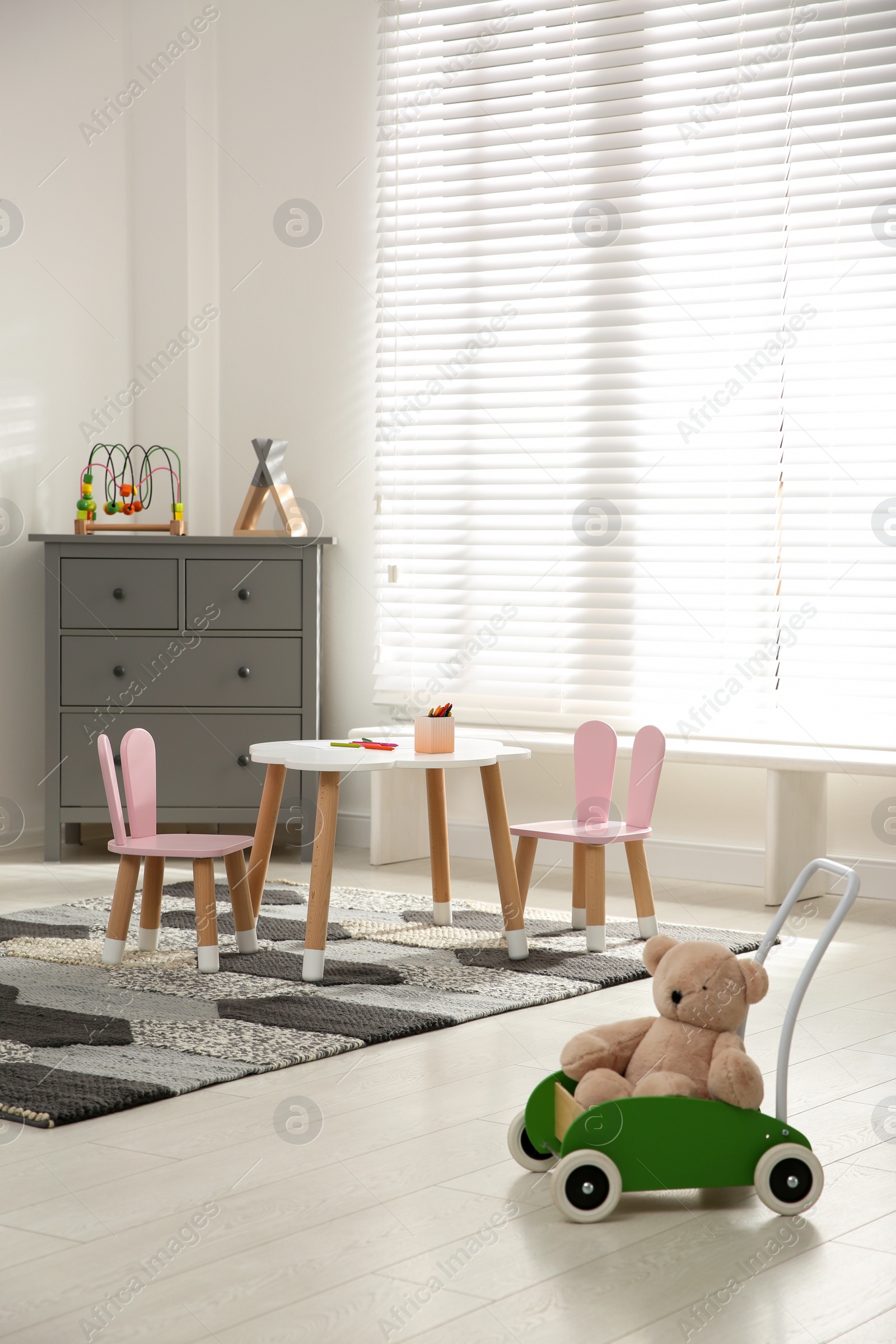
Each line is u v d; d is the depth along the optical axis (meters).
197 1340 1.34
